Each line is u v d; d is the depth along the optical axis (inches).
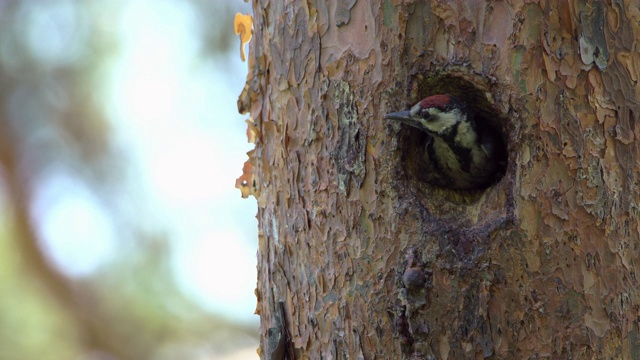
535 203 341.7
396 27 352.5
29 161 788.0
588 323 340.8
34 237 779.4
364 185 352.8
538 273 339.6
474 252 339.6
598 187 345.7
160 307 780.0
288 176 375.9
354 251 353.1
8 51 788.6
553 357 338.0
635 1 359.6
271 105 386.0
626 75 357.4
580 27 348.8
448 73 353.7
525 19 346.0
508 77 347.3
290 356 374.9
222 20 805.2
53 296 776.3
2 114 781.9
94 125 796.0
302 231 369.1
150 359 773.9
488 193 350.9
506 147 381.4
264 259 395.2
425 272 341.1
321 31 364.2
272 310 384.5
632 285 351.9
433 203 352.8
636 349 350.6
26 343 762.2
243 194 409.7
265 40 389.7
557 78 346.3
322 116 362.9
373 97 354.9
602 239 345.4
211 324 784.3
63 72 794.8
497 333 337.7
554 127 344.8
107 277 783.1
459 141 384.8
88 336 773.3
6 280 775.7
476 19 349.4
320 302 361.7
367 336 349.7
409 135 370.3
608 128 351.3
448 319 339.6
